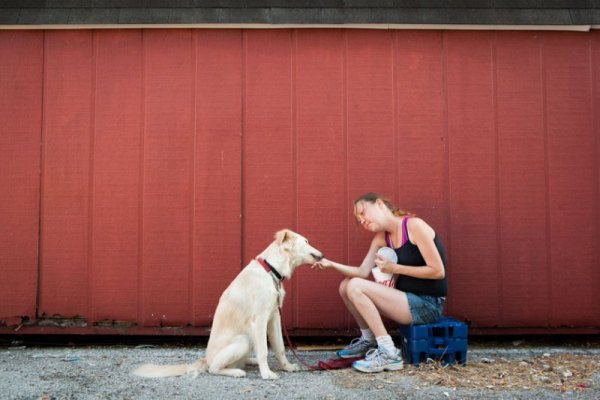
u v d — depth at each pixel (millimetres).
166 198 4410
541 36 4527
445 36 4523
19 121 4441
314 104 4473
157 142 4441
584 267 4406
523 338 4613
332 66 4488
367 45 4504
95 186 4410
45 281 4367
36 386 3307
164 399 3051
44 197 4402
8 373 3605
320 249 4391
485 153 4461
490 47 4520
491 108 4488
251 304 3494
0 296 4344
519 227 4426
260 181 4426
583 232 4430
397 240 3729
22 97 4453
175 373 3488
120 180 4418
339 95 4477
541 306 4387
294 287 4375
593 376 3490
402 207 4418
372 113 4469
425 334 3607
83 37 4488
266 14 4410
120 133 4445
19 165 4418
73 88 4465
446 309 4375
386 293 3582
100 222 4398
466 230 4418
